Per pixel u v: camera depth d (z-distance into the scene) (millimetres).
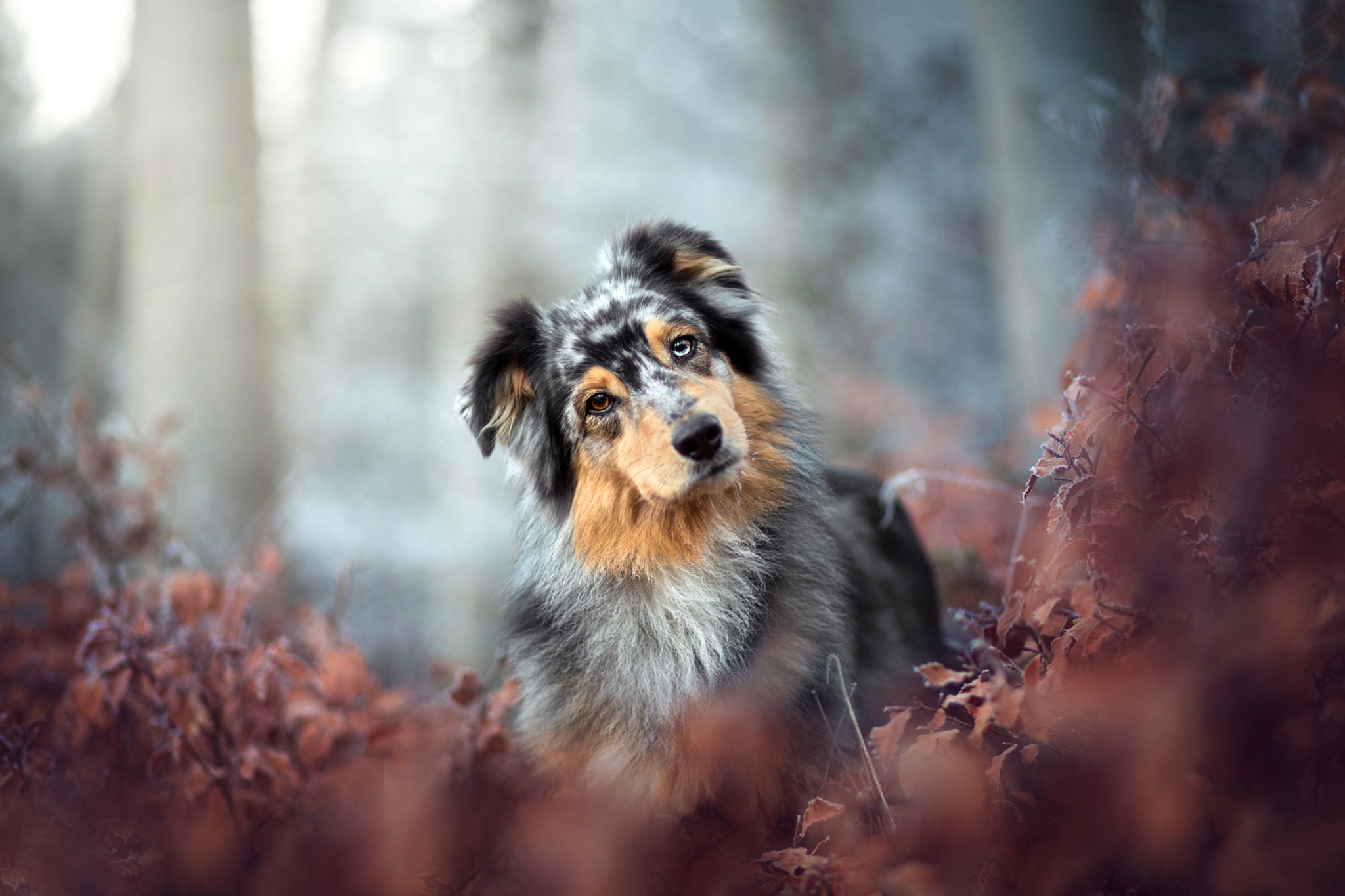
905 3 14234
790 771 3188
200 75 8391
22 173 16781
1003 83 6805
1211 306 2508
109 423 8430
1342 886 1727
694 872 2688
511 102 11656
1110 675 2217
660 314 3598
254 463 8164
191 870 3045
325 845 3014
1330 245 2166
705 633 3379
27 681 4098
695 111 16516
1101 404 2510
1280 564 2029
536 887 2744
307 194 14273
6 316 15805
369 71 14828
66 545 4969
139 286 8359
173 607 3908
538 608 3707
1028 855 2184
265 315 8555
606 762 3365
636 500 3480
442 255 12156
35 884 2938
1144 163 3713
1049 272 6293
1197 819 1929
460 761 3430
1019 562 3605
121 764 3477
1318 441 2061
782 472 3646
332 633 4539
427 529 14375
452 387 11320
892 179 13000
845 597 3600
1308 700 1920
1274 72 3693
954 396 12242
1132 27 6617
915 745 2426
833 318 11586
